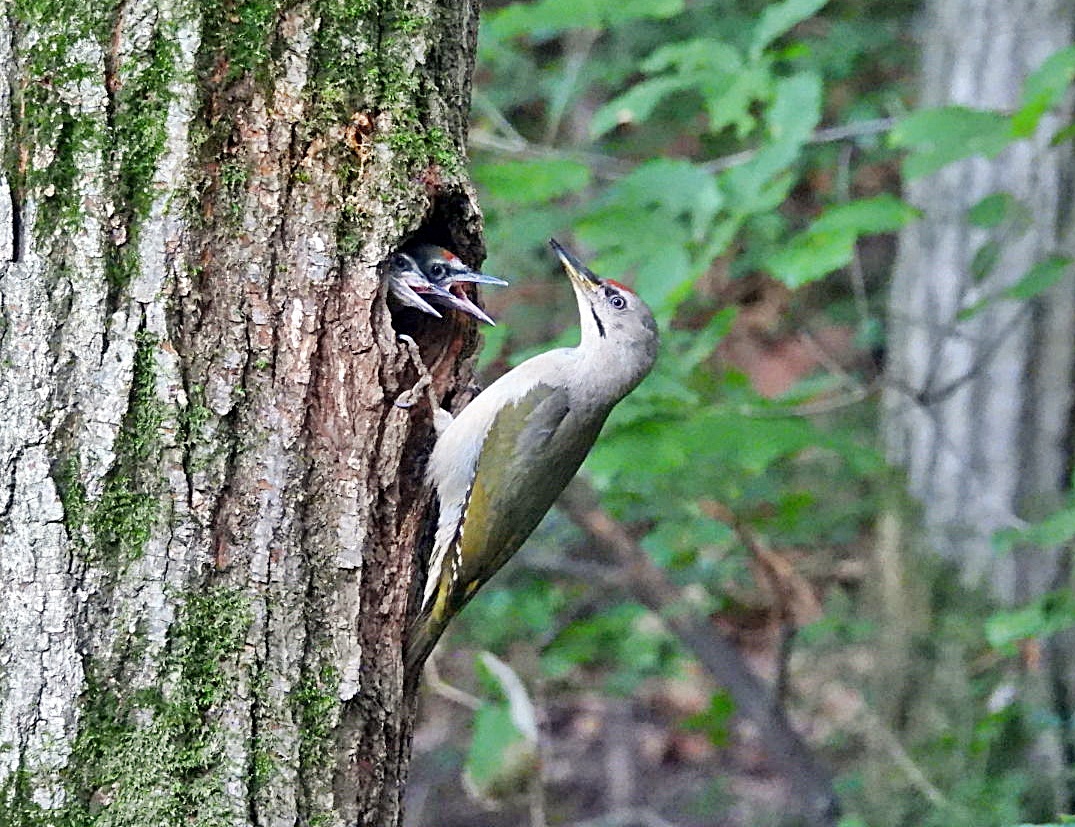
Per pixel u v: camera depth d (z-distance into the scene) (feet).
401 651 26.37
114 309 23.09
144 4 23.34
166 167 23.35
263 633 23.91
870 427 63.05
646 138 71.15
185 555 23.30
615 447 34.01
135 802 22.88
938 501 52.90
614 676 61.62
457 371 32.32
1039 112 33.35
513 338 66.54
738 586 62.34
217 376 23.73
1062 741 48.93
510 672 40.91
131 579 23.07
